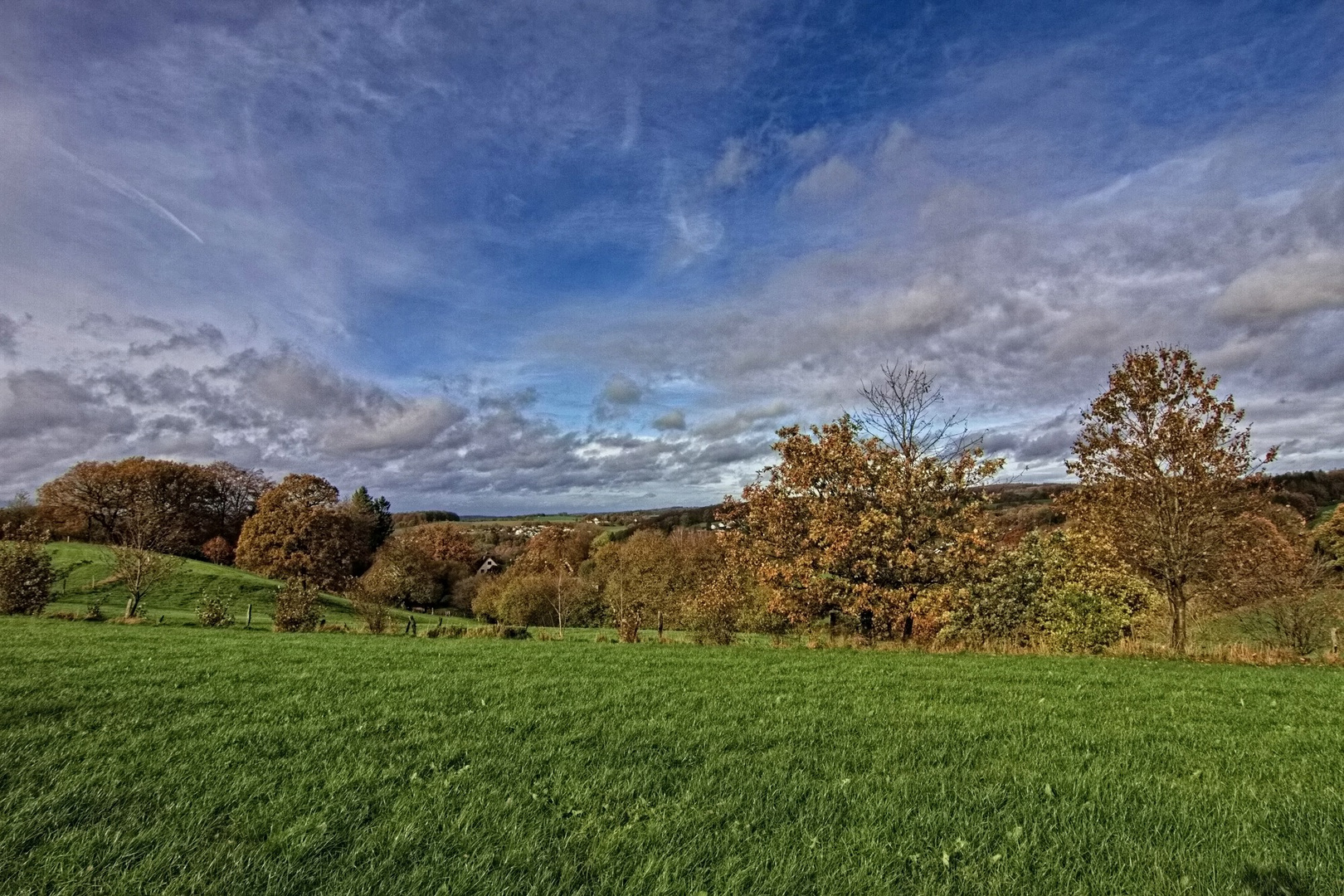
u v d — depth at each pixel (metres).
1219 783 7.37
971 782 7.32
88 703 10.86
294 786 6.82
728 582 30.44
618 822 6.03
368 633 33.12
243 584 55.31
